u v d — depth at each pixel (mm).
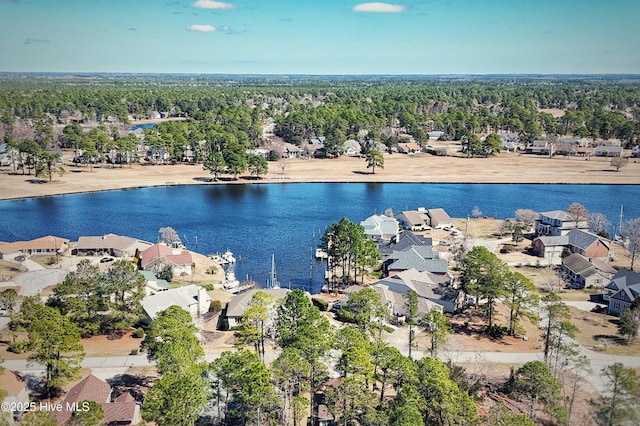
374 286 86188
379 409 53750
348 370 53844
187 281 96812
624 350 69750
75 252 110312
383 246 115062
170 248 105000
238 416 53875
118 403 52031
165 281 92000
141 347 62781
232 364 52938
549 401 53906
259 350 67875
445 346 71688
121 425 50656
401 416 46562
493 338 75250
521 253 113562
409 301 76688
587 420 52469
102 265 100875
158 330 60812
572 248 110562
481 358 68625
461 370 60781
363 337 61156
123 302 77750
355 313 72688
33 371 63812
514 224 128125
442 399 50625
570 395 57875
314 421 54469
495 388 61219
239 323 76562
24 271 96875
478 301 85188
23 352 66688
